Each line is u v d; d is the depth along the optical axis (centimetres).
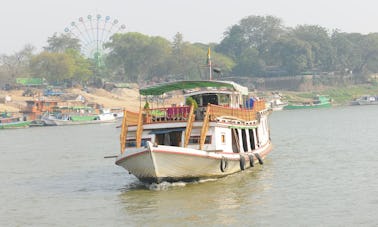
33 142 7044
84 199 2848
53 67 16450
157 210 2497
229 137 3244
